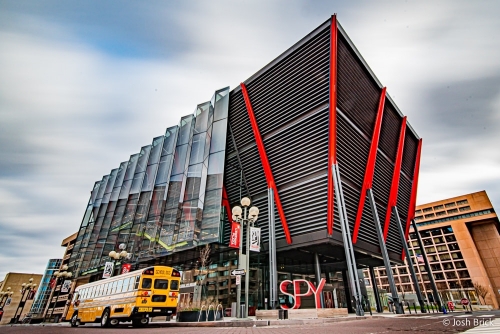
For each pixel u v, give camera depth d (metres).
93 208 55.56
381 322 11.36
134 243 35.06
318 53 22.88
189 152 35.06
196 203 28.77
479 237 78.81
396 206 32.28
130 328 12.19
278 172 24.72
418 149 37.97
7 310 84.69
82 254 49.44
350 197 23.59
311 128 22.81
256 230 16.17
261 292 24.42
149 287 12.79
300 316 13.94
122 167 53.06
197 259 29.14
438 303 30.88
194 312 14.62
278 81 25.30
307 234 22.23
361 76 25.98
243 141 28.05
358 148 25.06
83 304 17.41
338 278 32.62
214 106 31.88
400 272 84.06
